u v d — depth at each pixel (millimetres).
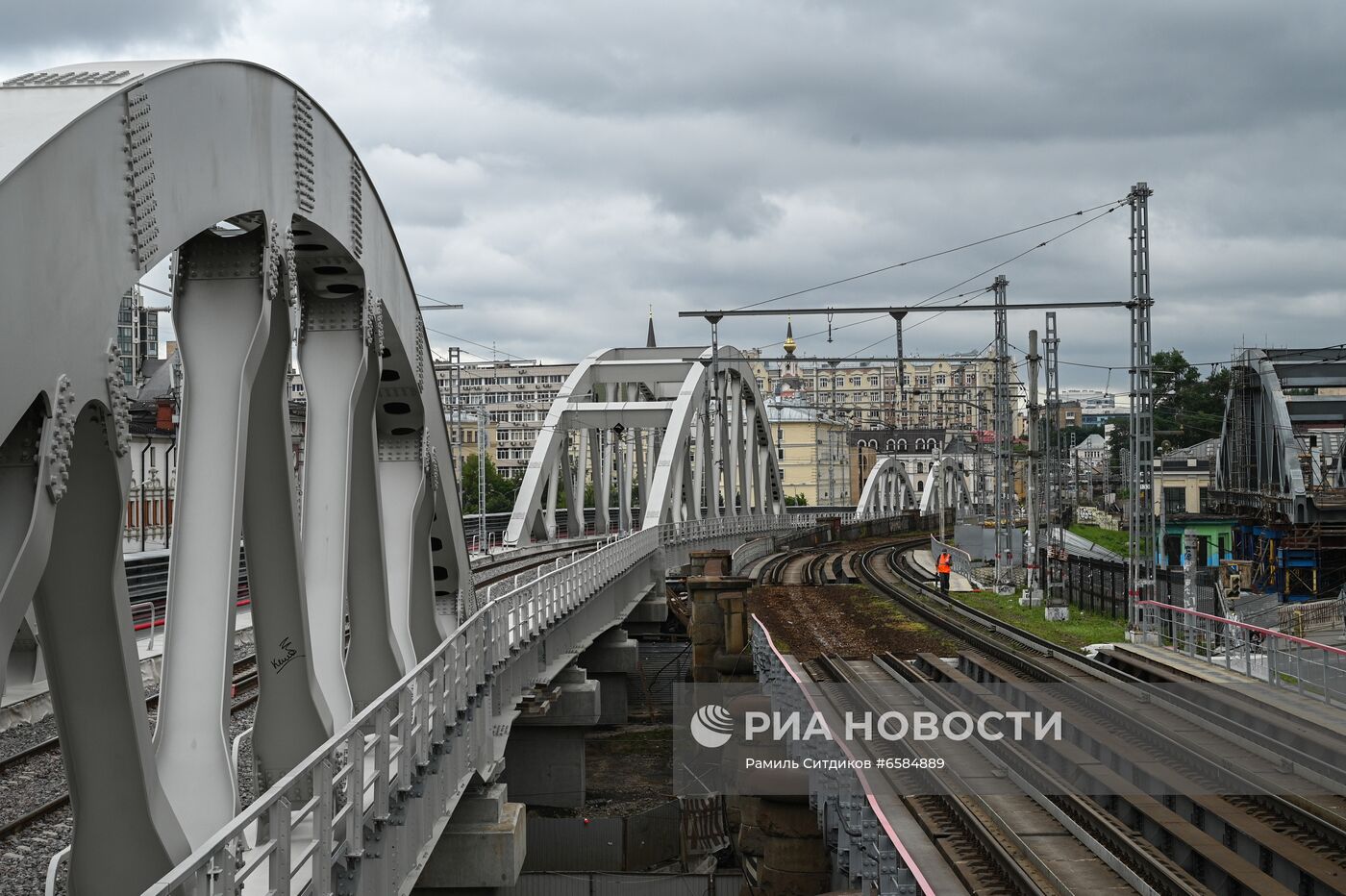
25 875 11172
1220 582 37375
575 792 30516
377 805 10414
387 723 10648
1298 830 13266
